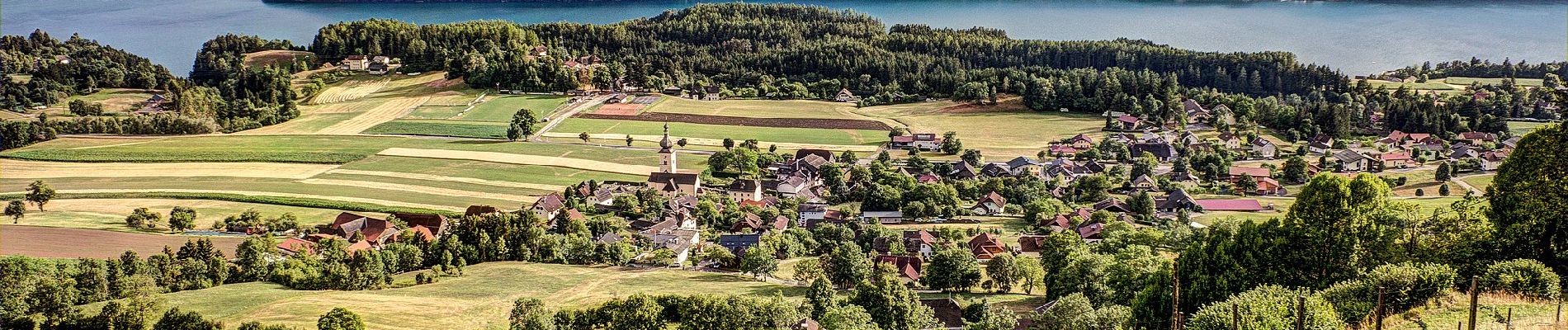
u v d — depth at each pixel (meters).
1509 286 66.12
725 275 136.62
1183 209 194.88
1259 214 197.62
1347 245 78.38
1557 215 76.12
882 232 173.88
